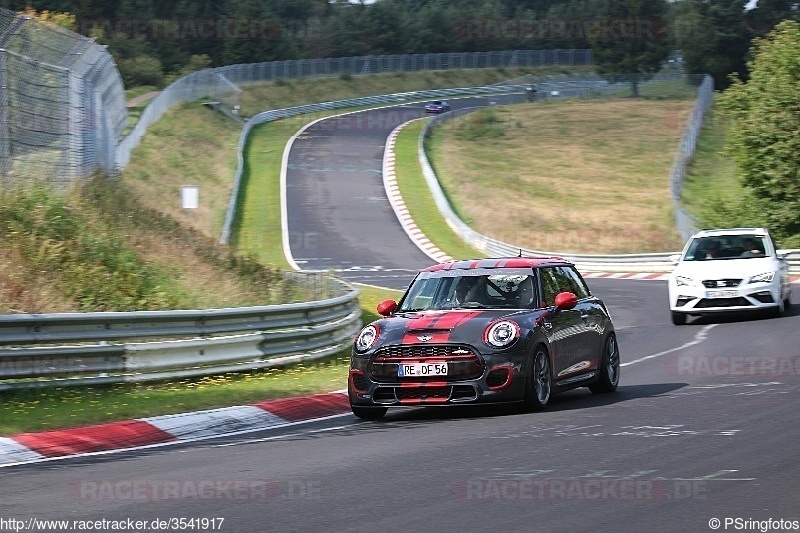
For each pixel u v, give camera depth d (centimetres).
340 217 19438
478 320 3869
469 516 2259
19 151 7288
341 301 6750
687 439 3144
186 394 4491
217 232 16288
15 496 2622
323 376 5359
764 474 2612
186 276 7212
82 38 9488
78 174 8419
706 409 3778
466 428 3566
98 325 4775
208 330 5281
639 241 16975
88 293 6178
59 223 6888
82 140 8831
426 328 3831
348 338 6806
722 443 3058
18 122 7312
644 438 3186
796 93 13612
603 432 3334
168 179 18600
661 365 5484
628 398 4244
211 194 19375
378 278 13862
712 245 7875
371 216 19688
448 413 4059
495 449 3097
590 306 4478
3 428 3600
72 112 8506
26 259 6284
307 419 4100
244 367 5384
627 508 2294
